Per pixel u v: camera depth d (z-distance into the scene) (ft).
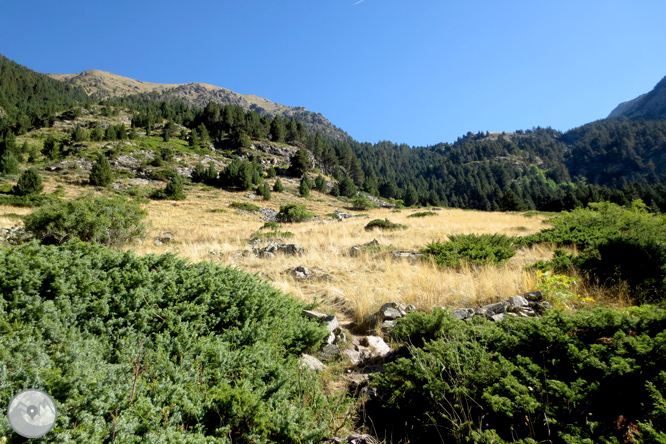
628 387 6.66
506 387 7.29
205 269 12.82
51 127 281.74
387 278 20.88
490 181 485.97
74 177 149.38
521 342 9.20
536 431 6.51
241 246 41.01
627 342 7.79
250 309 10.96
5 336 6.30
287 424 6.73
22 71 521.24
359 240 41.73
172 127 284.61
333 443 7.14
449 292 17.61
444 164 560.20
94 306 8.54
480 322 12.02
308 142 333.21
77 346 6.81
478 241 29.12
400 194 323.98
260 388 7.74
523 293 16.15
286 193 185.98
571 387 6.88
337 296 18.93
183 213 106.22
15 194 103.40
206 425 6.50
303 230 62.90
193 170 188.44
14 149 178.29
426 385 7.95
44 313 7.40
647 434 5.38
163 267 12.16
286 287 19.61
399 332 12.55
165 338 8.30
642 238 16.76
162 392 6.27
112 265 10.73
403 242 38.58
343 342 12.64
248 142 268.82
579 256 18.98
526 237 32.94
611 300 14.94
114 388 6.08
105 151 192.24
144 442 5.17
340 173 314.35
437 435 7.40
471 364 8.54
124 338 7.94
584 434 5.93
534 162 649.20
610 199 202.39
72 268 9.07
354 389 9.75
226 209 123.95
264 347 9.32
